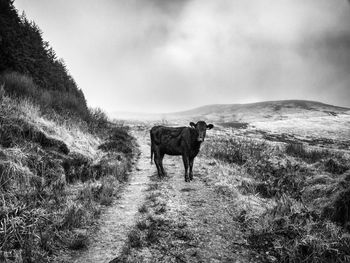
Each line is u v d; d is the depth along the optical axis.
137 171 9.97
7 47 14.54
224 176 8.71
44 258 4.00
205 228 5.22
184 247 4.55
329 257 4.11
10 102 8.09
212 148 13.86
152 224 5.26
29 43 18.92
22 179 5.82
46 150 7.30
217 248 4.53
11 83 9.73
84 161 8.30
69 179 7.36
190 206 6.31
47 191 6.06
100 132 12.87
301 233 4.64
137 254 4.30
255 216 5.59
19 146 6.62
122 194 7.28
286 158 12.11
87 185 7.20
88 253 4.36
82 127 11.11
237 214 5.79
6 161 5.75
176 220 5.52
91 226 5.28
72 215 5.21
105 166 8.77
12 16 18.31
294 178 8.44
